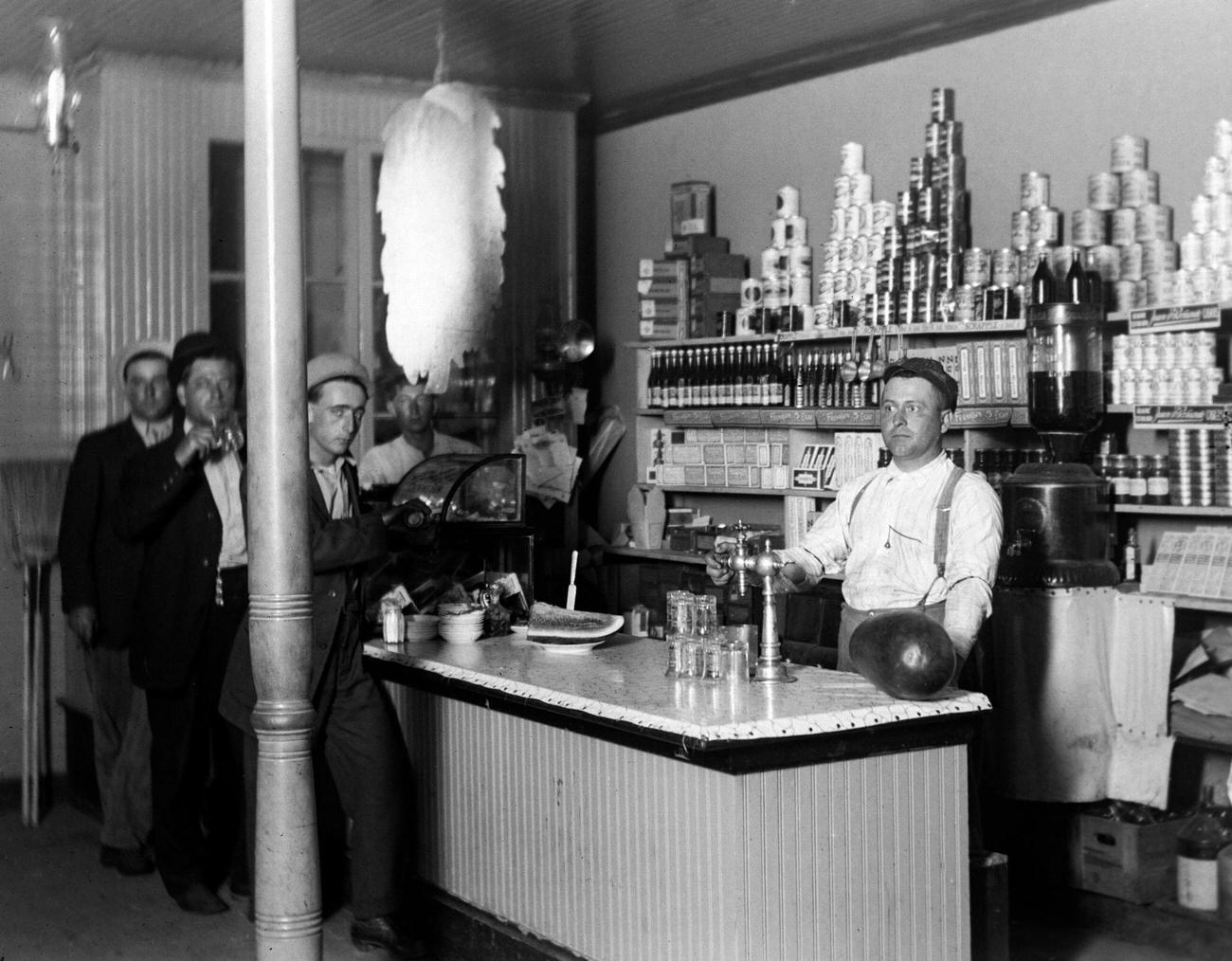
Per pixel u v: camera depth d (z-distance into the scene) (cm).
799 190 752
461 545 570
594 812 386
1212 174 536
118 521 520
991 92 643
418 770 477
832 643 639
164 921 515
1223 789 503
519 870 423
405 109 805
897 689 355
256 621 362
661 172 852
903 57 688
